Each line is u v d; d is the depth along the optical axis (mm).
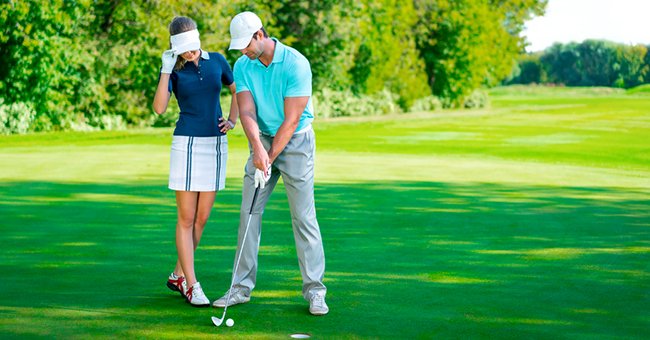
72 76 23453
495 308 4508
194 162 4578
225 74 4684
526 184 11258
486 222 7750
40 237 6637
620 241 6770
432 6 40875
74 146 17781
